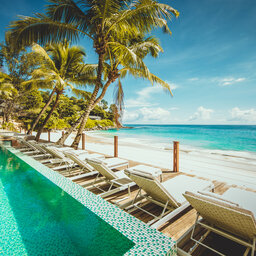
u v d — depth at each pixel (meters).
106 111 64.31
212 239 1.97
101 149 10.94
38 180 2.72
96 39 6.39
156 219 2.19
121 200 2.88
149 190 2.46
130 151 10.46
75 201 1.72
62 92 9.98
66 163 4.65
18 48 6.30
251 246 1.59
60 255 1.44
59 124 33.84
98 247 1.31
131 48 6.56
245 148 14.57
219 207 1.53
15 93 13.95
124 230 1.17
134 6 5.48
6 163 4.07
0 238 1.66
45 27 5.75
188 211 2.64
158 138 23.03
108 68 8.16
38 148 5.98
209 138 24.39
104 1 5.28
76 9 5.99
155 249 0.98
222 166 6.95
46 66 9.75
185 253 1.69
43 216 2.00
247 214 1.38
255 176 5.53
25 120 23.11
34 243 1.60
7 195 2.59
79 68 9.84
